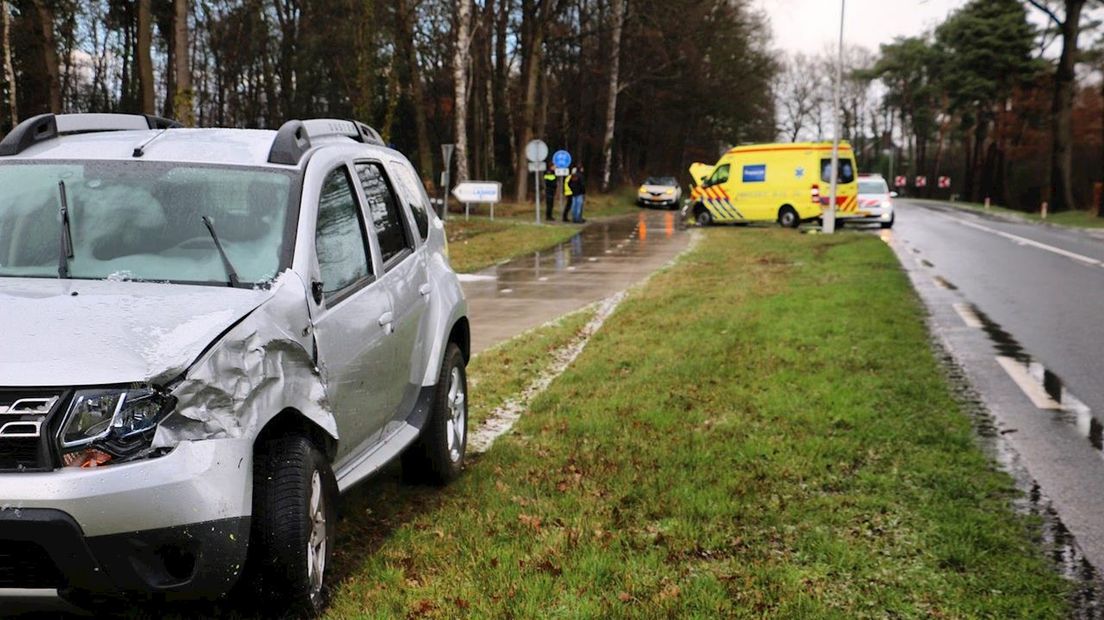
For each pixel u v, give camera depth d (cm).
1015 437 691
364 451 484
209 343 352
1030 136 7981
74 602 336
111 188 450
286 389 383
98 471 326
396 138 5712
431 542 479
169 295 385
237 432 353
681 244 2648
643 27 5450
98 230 432
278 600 379
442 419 566
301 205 446
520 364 974
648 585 423
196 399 343
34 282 404
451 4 4600
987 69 7744
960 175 11912
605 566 441
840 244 2489
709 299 1441
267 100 5647
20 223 437
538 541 477
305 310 411
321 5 4928
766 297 1441
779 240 2667
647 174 8075
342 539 491
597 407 762
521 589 416
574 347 1092
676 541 478
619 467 603
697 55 6234
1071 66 5269
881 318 1208
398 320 511
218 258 420
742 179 3406
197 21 5025
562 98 6038
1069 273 1873
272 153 468
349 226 490
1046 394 834
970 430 690
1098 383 884
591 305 1453
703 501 531
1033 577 438
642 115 6981
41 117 494
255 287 402
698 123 7806
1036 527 507
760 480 575
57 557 324
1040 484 580
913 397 786
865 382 830
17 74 4184
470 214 3831
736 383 845
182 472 335
